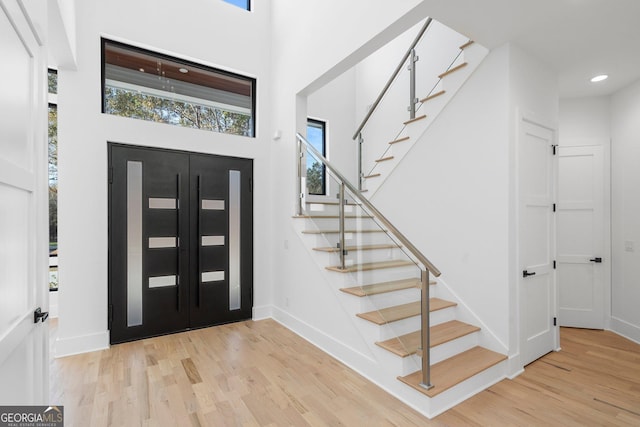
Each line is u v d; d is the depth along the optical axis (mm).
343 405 2285
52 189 4285
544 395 2375
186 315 3816
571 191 3955
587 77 3354
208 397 2383
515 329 2713
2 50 1152
